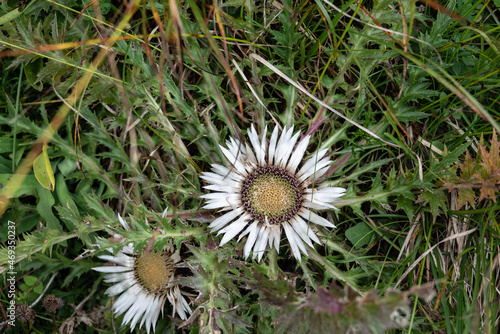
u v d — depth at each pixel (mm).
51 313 504
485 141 477
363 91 469
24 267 497
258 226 454
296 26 477
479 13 462
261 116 477
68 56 472
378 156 492
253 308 472
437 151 474
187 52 458
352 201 468
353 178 470
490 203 467
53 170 496
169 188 474
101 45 457
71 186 509
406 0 460
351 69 489
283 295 414
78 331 509
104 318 500
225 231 448
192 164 477
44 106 501
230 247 460
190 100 495
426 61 468
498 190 451
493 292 459
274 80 497
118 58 491
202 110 491
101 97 476
